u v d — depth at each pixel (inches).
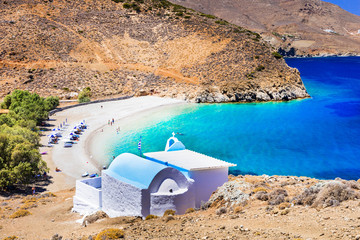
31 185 1994.3
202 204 1028.5
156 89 4911.4
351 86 6067.9
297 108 4259.4
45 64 5073.8
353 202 723.4
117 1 6825.8
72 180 2114.9
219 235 694.5
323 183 823.7
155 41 5994.1
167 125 3430.1
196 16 6673.2
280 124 3474.4
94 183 1373.0
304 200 788.6
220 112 4033.0
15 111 3233.3
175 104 4498.0
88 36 5861.2
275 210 776.3
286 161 2411.4
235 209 848.3
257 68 5255.9
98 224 1013.8
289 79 5137.8
